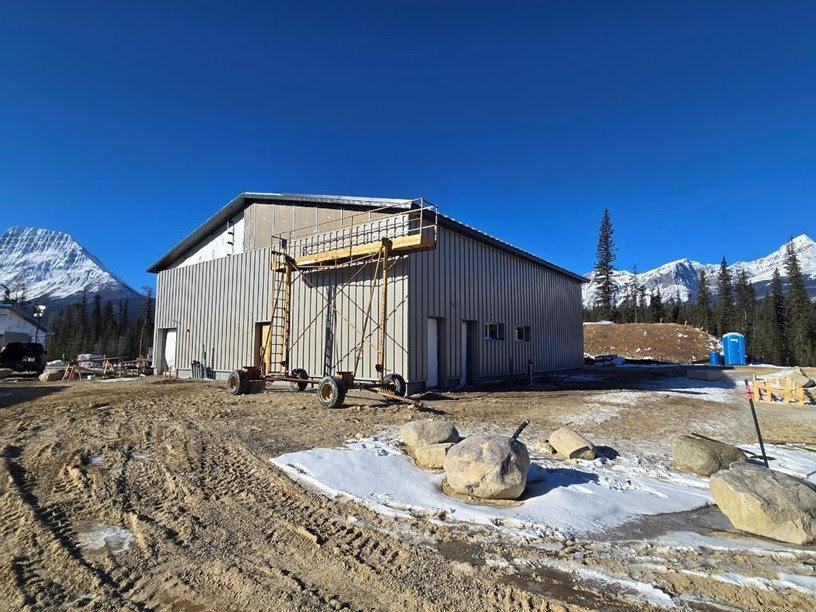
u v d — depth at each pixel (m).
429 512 4.85
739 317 63.09
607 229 66.38
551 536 4.35
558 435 7.11
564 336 24.75
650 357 38.59
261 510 4.86
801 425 9.79
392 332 13.55
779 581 3.60
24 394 13.94
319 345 15.48
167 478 5.77
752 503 4.48
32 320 44.06
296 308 16.36
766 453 7.29
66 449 7.04
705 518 4.91
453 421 9.47
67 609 3.13
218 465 6.32
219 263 19.84
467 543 4.19
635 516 4.90
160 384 17.42
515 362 19.47
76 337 63.47
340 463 6.26
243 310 18.42
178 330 21.80
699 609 3.23
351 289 14.74
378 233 14.36
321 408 11.05
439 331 14.99
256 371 14.23
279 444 7.38
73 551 3.93
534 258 20.77
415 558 3.89
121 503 4.99
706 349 39.62
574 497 5.27
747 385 6.66
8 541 4.11
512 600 3.30
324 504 5.05
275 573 3.62
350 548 4.05
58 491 5.33
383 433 8.19
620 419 10.09
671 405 12.33
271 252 16.11
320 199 15.77
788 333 54.94
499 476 5.16
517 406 11.66
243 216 18.92
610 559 3.94
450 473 5.45
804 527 4.27
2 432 8.34
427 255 14.36
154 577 3.55
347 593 3.36
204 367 20.00
